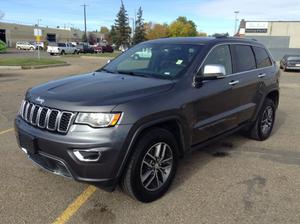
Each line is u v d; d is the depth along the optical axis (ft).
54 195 12.83
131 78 13.88
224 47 16.19
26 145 12.09
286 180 14.58
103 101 11.01
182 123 12.98
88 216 11.48
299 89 46.01
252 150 18.39
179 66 14.20
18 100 31.32
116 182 11.27
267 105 19.74
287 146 19.27
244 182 14.30
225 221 11.32
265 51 20.34
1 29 267.80
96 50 190.39
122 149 10.89
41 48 209.05
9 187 13.37
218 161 16.63
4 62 75.66
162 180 12.79
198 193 13.23
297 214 11.83
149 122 11.51
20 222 11.05
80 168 10.80
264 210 12.05
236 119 16.83
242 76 16.94
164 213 11.75
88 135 10.65
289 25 204.33
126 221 11.24
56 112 11.19
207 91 14.24
